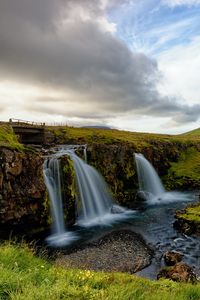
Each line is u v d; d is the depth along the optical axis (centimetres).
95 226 3878
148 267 2438
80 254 2747
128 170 5897
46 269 1042
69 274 1027
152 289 1017
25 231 3338
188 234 3344
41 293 773
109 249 2895
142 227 3759
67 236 3409
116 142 6588
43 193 3484
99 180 5006
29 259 1074
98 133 7912
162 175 7394
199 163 8262
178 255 2567
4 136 3766
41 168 3534
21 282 837
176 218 3828
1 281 800
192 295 1004
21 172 3278
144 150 6862
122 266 2453
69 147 5391
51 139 6600
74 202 4097
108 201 4956
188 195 6144
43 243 3119
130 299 834
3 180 3072
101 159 5353
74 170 4309
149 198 5828
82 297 827
